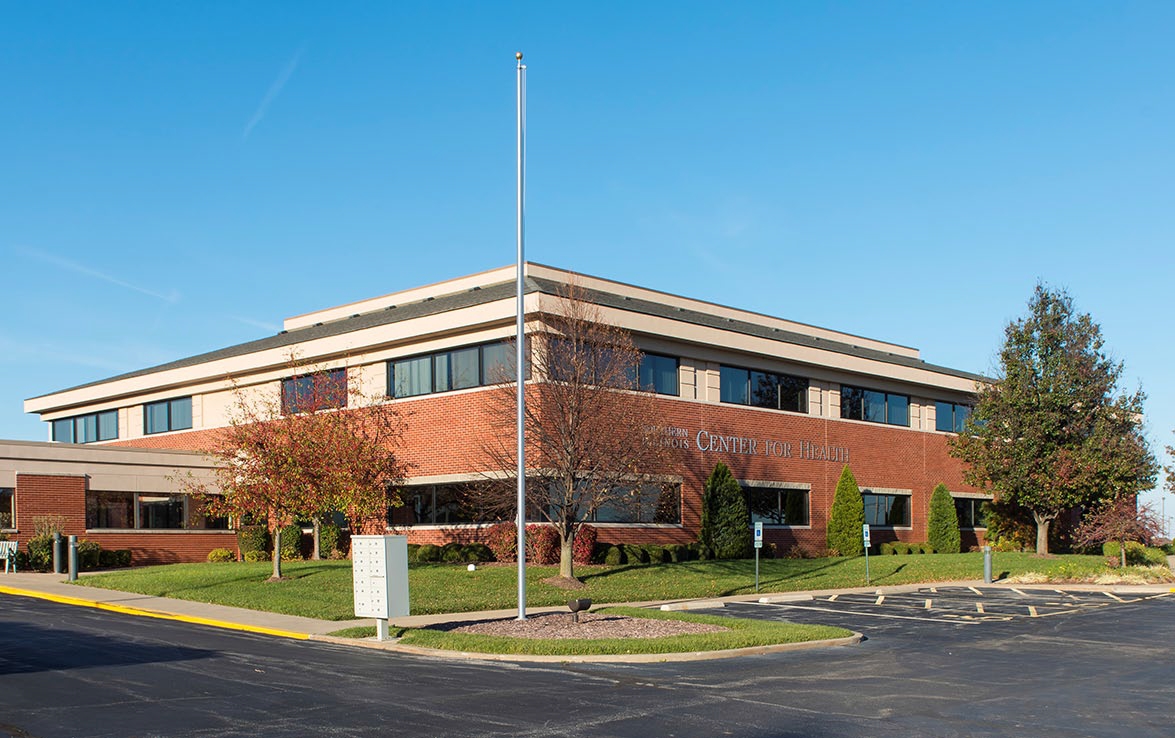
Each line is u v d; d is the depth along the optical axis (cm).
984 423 4866
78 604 2394
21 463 3328
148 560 3594
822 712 1241
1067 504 4300
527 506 3206
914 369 4700
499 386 3138
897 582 3416
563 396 2856
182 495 3766
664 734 1116
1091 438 4206
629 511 3444
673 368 3694
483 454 3331
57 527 3341
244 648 1753
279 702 1277
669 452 3347
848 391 4491
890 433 4666
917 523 4756
